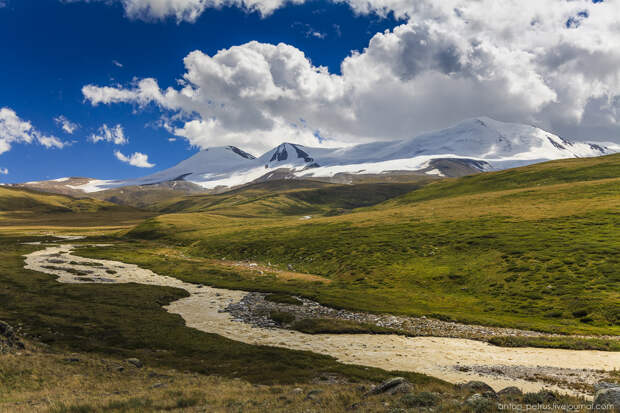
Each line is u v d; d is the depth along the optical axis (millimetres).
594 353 34562
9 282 70750
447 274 72125
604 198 110000
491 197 147875
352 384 25578
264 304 59938
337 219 153500
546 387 24891
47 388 23219
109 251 129250
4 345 30047
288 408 17547
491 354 34969
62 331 40719
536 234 82688
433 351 36250
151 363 32094
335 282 78188
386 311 53469
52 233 199000
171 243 157250
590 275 57781
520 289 59281
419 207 155375
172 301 63062
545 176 179500
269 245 119750
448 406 15320
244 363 32219
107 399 19750
